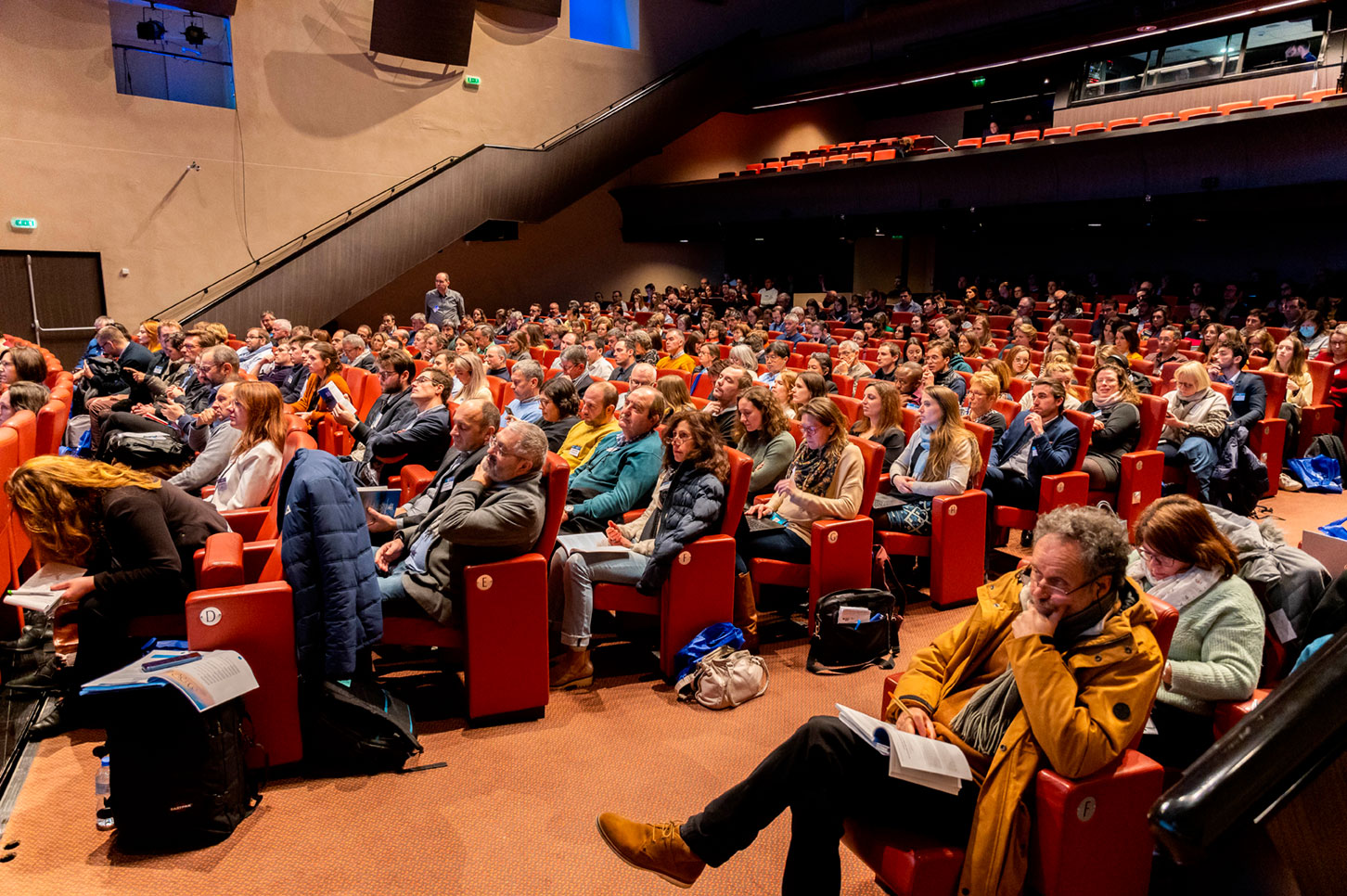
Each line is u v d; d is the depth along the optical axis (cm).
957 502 410
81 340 1123
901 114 2111
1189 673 210
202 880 227
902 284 1653
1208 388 559
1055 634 191
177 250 1174
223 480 354
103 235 1119
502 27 1425
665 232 1877
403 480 454
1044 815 181
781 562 377
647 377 490
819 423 380
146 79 1153
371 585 278
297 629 264
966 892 183
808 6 1928
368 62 1297
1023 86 1811
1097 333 1199
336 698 270
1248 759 67
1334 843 67
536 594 304
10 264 1062
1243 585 220
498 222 1551
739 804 192
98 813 249
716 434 350
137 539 266
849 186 1576
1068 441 459
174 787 235
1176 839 68
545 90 1495
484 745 296
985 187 1421
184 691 224
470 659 299
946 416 420
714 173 2031
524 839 245
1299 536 530
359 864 234
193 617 251
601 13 1623
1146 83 1501
